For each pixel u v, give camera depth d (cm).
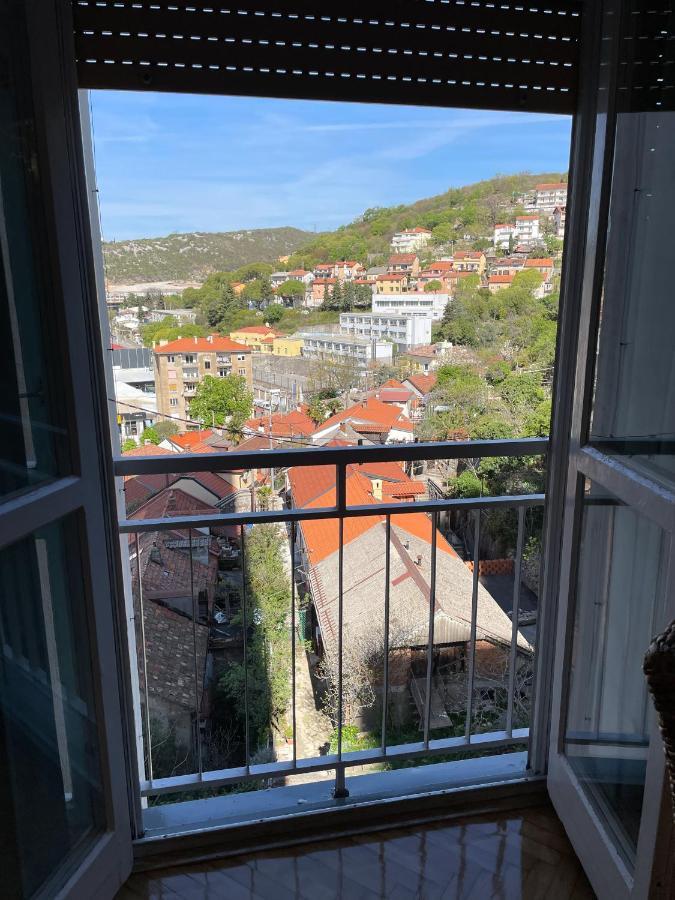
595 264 157
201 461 165
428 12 154
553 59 163
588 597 175
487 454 182
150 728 201
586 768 175
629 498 143
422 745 201
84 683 157
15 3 123
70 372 138
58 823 152
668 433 139
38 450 138
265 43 147
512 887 165
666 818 127
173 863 174
